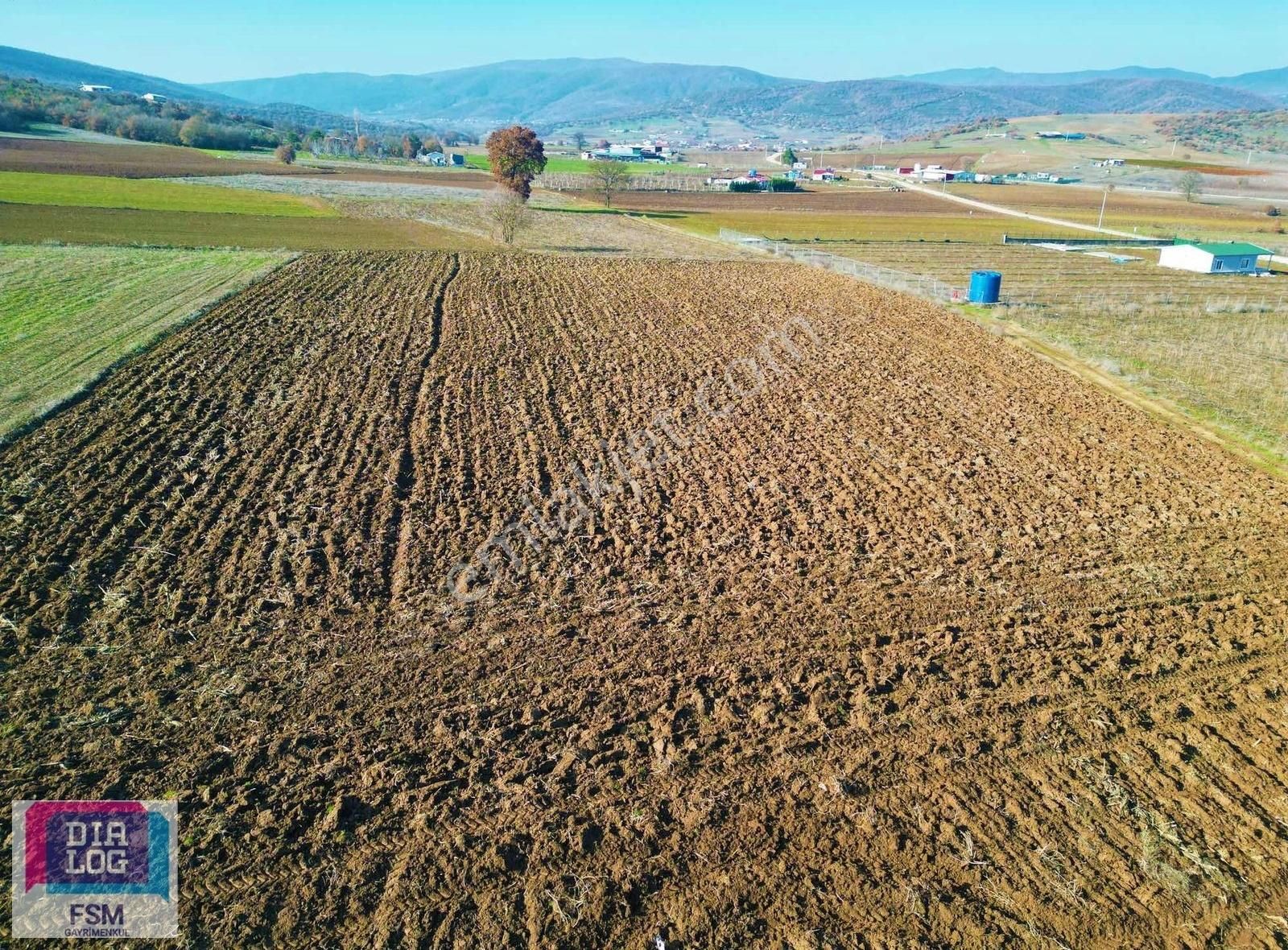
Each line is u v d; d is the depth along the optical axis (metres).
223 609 14.38
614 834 10.30
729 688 12.91
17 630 13.55
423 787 10.89
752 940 9.05
